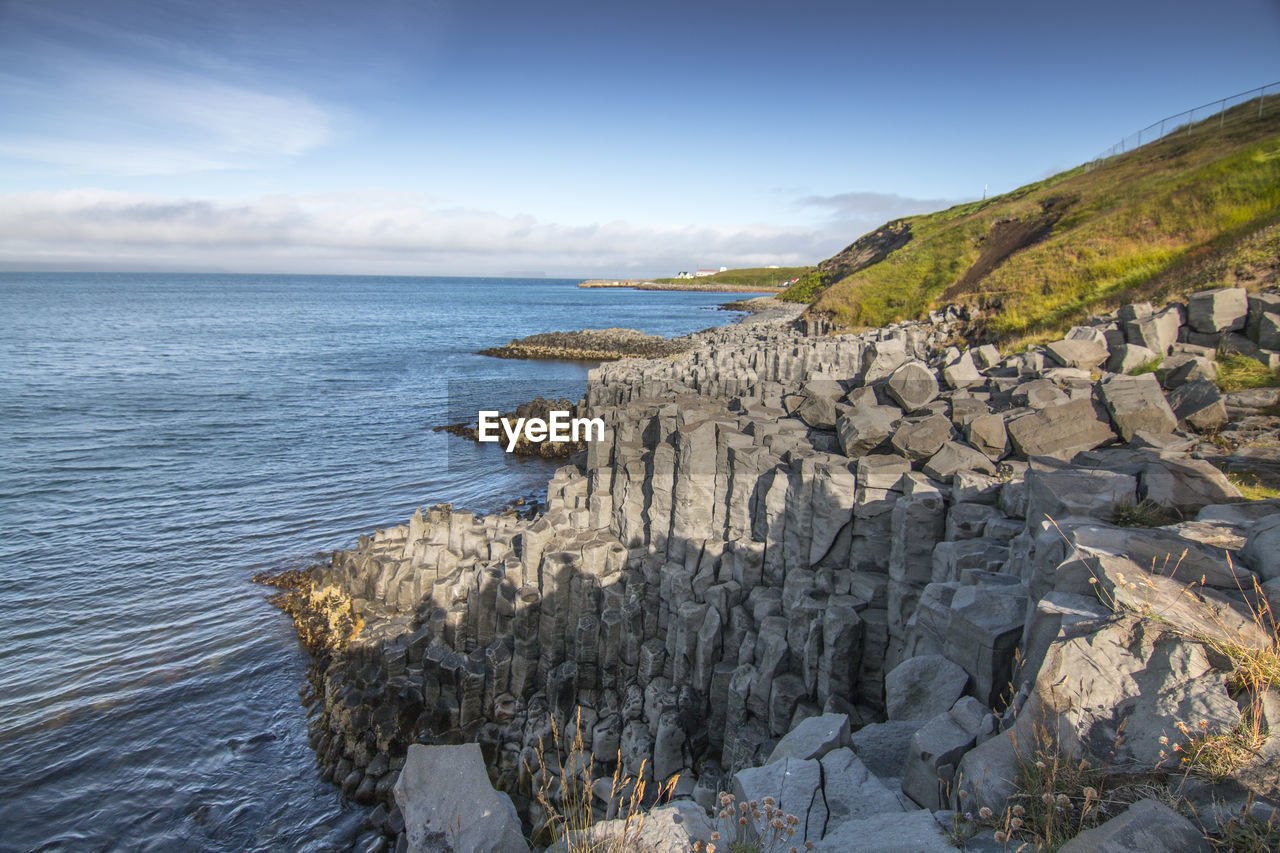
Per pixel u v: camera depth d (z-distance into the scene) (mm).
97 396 54062
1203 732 5160
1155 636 5859
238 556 26109
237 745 16891
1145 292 31203
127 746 16641
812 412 18031
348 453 39969
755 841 5863
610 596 16172
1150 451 12672
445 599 18641
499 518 20594
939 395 18250
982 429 14328
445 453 40156
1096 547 7219
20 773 15719
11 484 33344
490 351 83562
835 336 47281
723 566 15555
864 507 13719
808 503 14336
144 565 25281
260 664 19812
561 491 20500
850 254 109750
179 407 50969
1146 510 9695
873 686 13133
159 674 19297
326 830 14562
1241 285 24062
